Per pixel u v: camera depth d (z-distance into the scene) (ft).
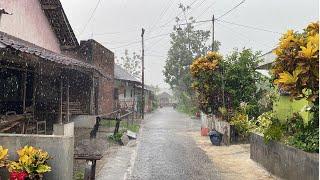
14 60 37.04
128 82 109.60
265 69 55.26
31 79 45.73
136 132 67.41
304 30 26.58
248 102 57.36
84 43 68.28
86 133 56.39
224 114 56.44
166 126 83.10
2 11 38.47
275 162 31.73
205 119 67.62
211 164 37.09
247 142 51.06
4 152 20.03
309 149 25.95
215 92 59.21
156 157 40.88
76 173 29.40
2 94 42.27
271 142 32.76
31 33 50.85
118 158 39.24
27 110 42.93
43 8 53.83
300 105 34.91
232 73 57.62
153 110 181.78
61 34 60.29
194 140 56.59
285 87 23.94
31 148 19.97
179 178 31.09
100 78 73.97
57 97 55.06
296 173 27.17
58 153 20.56
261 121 39.81
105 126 67.62
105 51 80.18
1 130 33.50
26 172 19.44
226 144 50.75
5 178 20.51
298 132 29.66
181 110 170.91
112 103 89.20
